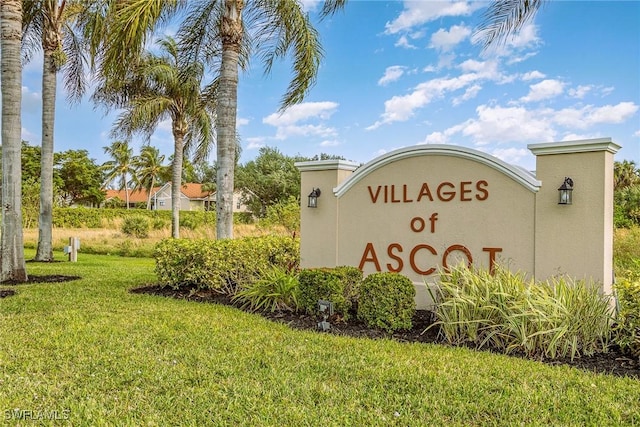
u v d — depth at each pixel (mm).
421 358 4543
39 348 4691
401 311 5605
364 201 7645
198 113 16469
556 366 4332
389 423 3156
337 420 3186
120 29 7918
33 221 23406
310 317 6281
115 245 18703
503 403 3471
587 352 4715
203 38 11117
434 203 6898
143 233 21688
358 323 5961
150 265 13648
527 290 4918
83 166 48812
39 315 6191
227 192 9312
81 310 6535
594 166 5559
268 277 7145
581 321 4707
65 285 8820
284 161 39250
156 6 8148
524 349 4785
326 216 8117
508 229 6211
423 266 6957
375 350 4789
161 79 16109
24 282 9133
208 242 8500
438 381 3912
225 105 9289
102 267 12391
